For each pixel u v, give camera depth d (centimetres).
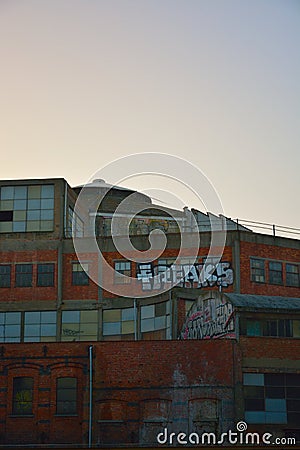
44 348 4603
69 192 6312
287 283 6078
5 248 6097
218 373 4375
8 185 6181
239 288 5875
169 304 5581
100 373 4519
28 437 4497
